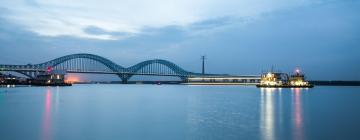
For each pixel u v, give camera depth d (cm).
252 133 3341
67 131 3422
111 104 6500
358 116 4606
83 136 3198
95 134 3294
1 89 14025
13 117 4419
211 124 3900
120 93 11475
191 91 13888
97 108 5675
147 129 3559
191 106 6172
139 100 7775
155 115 4738
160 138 3138
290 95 10275
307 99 8212
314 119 4312
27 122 3981
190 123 3966
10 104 6366
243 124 3881
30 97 8538
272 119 4325
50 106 5997
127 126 3734
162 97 9000
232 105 6388
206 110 5441
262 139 3081
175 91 13700
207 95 10312
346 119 4309
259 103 6919
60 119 4253
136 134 3297
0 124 3828
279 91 14012
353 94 11038
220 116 4628
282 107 5994
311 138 3120
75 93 11069
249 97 9138
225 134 3291
